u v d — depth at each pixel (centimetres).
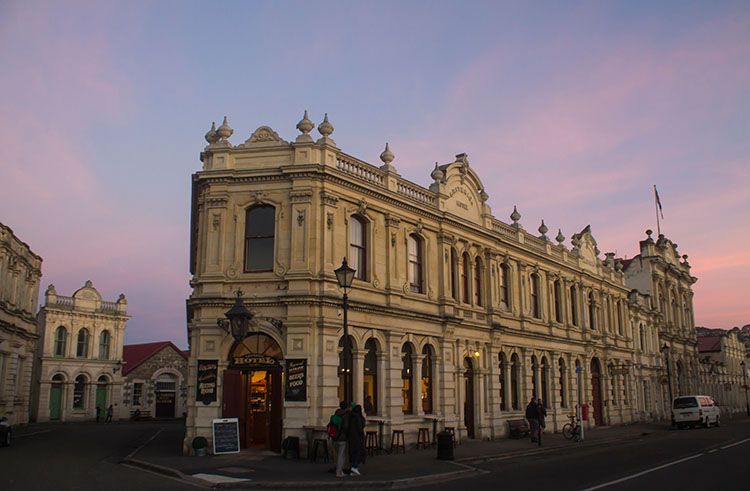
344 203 2508
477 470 1908
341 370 2416
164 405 6297
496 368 3269
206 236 2408
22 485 1513
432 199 3005
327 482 1602
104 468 1919
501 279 3491
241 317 2103
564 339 3925
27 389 4491
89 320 5738
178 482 1636
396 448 2455
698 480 1600
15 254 3997
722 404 8019
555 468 1928
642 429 4181
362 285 2508
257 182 2433
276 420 2259
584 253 4462
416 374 2722
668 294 6575
